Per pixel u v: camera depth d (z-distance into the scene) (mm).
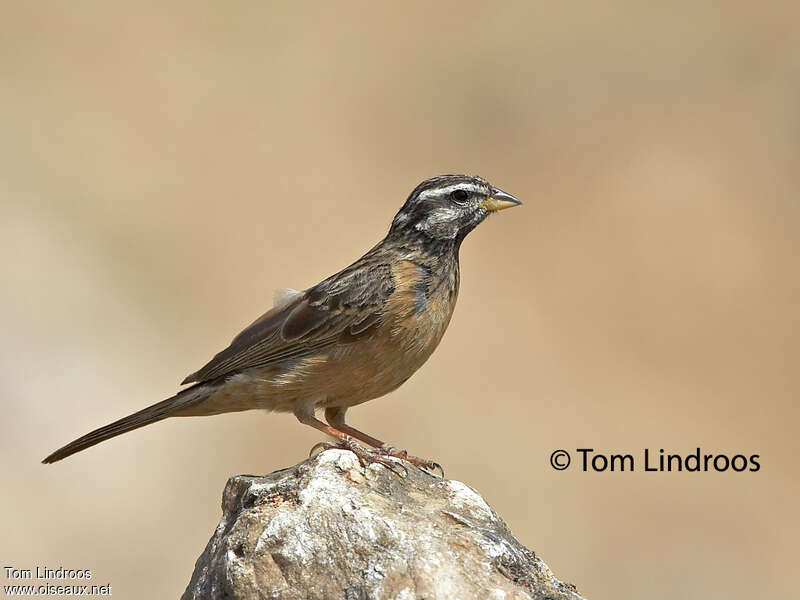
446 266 8086
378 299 7746
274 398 7887
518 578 5906
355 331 7727
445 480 6586
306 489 6148
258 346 7801
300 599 5805
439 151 21797
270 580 5867
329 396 7930
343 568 5832
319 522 5957
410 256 8008
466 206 8125
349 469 6379
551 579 6031
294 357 7773
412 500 6355
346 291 7770
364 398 8062
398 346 7848
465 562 5816
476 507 6375
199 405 7973
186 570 13617
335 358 7754
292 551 5879
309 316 7754
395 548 5840
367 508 6008
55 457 7922
